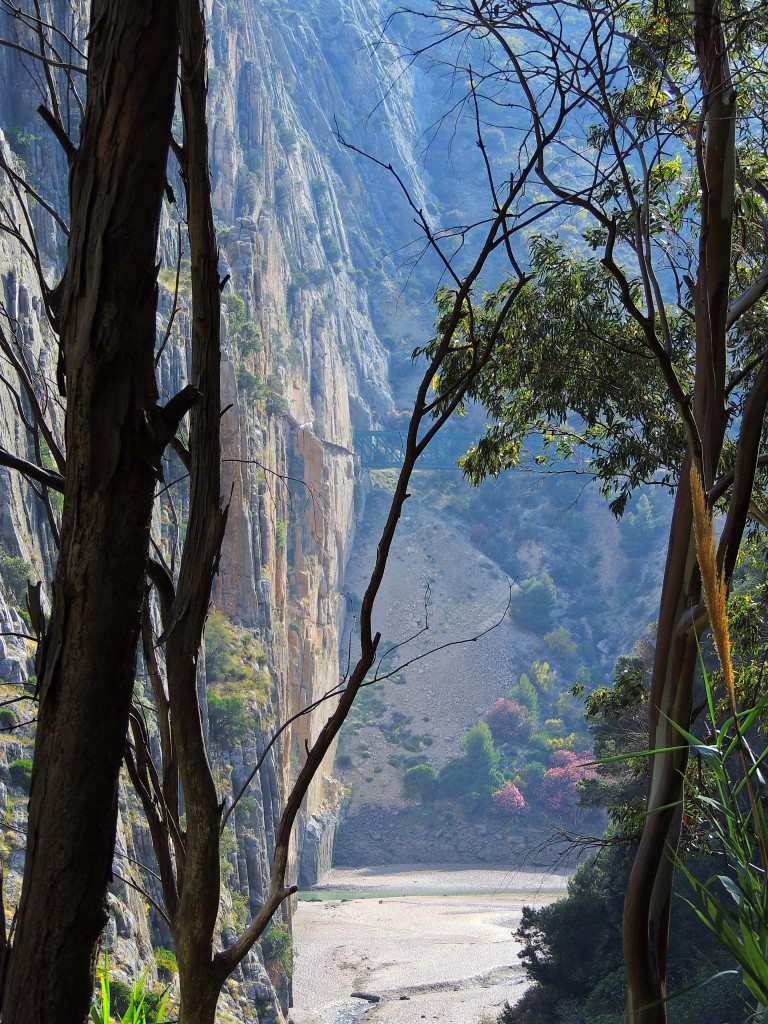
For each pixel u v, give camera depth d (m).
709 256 7.21
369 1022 58.59
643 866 6.52
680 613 7.08
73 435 2.79
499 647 152.38
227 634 77.38
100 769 2.69
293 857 99.06
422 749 137.75
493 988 63.69
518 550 168.38
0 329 3.69
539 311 13.49
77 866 2.64
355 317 167.12
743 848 2.76
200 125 3.16
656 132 6.35
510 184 4.39
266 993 53.41
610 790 34.34
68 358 2.81
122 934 35.56
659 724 6.86
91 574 2.74
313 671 107.88
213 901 3.23
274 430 96.19
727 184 7.21
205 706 63.69
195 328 3.21
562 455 15.00
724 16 8.65
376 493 170.12
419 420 3.78
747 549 16.97
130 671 2.78
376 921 86.06
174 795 3.73
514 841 120.25
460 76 6.21
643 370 13.41
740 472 6.46
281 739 79.94
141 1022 4.18
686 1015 20.58
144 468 2.80
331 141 171.25
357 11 181.12
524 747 135.75
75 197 2.85
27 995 2.57
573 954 33.94
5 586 42.12
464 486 175.38
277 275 117.25
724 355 7.28
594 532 170.62
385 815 127.56
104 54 2.81
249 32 129.12
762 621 13.53
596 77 5.73
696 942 25.81
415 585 159.25
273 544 89.12
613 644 158.50
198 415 3.22
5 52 63.75
